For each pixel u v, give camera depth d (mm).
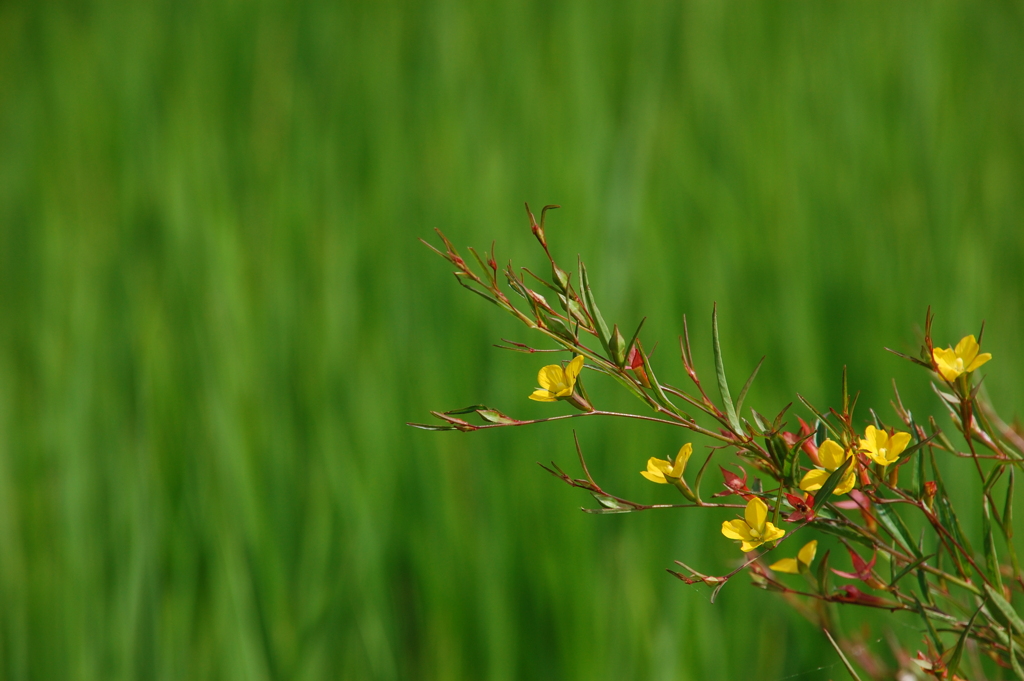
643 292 2551
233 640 1875
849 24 3875
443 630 1943
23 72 4488
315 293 2684
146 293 2725
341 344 2463
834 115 3311
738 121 3305
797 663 1833
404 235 2773
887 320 2436
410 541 2111
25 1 4984
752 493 1180
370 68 3768
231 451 2088
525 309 2117
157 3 4574
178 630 1948
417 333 2492
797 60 3594
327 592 1986
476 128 3260
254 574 1960
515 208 2834
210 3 4410
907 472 1822
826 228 2783
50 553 2137
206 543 2043
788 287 2539
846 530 1184
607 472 2082
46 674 1959
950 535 1188
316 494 2152
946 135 3252
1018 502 1840
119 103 3764
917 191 2924
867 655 1328
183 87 3838
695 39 3773
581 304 1183
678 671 1805
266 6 4230
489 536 1992
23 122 3955
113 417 2371
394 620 2059
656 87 3482
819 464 1179
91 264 2900
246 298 2600
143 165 3316
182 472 2207
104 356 2539
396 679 1924
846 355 2408
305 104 3613
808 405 1171
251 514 2010
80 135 3691
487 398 2293
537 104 3367
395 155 3146
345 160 3268
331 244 2762
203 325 2463
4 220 3330
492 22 4020
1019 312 2568
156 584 1974
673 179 2986
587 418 2139
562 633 1876
